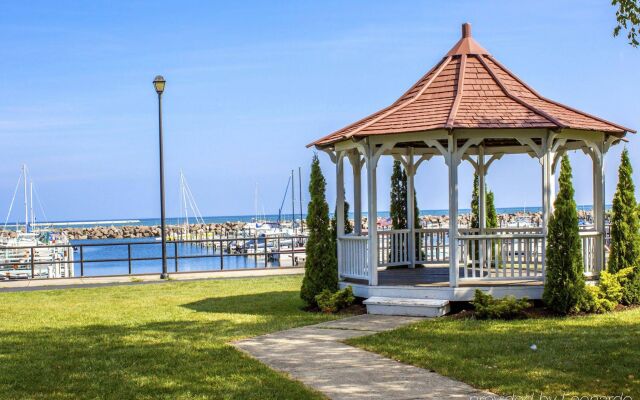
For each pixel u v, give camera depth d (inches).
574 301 471.8
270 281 777.6
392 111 548.7
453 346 373.7
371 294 531.8
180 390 299.4
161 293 679.7
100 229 3408.0
